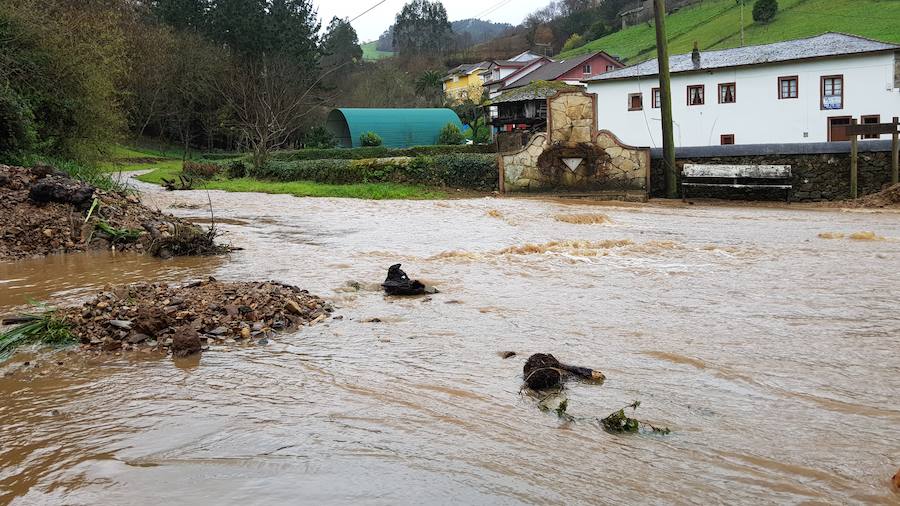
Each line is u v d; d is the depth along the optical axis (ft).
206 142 258.16
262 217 62.13
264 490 11.46
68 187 45.78
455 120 195.83
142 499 11.26
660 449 13.05
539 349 19.81
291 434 13.88
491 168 88.69
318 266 34.65
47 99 78.74
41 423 14.78
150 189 102.73
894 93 121.29
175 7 251.60
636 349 19.70
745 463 12.40
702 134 139.33
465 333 21.66
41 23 80.07
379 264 35.19
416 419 14.66
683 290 28.19
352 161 102.01
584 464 12.42
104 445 13.53
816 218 59.93
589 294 27.53
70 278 31.99
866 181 74.23
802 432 13.75
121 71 101.91
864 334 20.98
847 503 10.93
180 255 38.81
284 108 171.83
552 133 83.82
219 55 230.68
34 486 11.87
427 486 11.56
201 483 11.76
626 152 82.12
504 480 11.78
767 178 75.77
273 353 19.86
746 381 16.84
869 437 13.47
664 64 80.74
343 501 11.05
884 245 41.55
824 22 245.86
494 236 47.29
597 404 15.44
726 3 327.88
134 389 16.93
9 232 40.96
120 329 21.43
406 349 20.01
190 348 19.90
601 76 150.71
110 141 92.02
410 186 93.09
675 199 80.74
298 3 257.96
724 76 135.74
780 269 33.09
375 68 344.49
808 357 18.71
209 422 14.61
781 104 130.72
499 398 15.93
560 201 79.00
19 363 19.25
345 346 20.42
